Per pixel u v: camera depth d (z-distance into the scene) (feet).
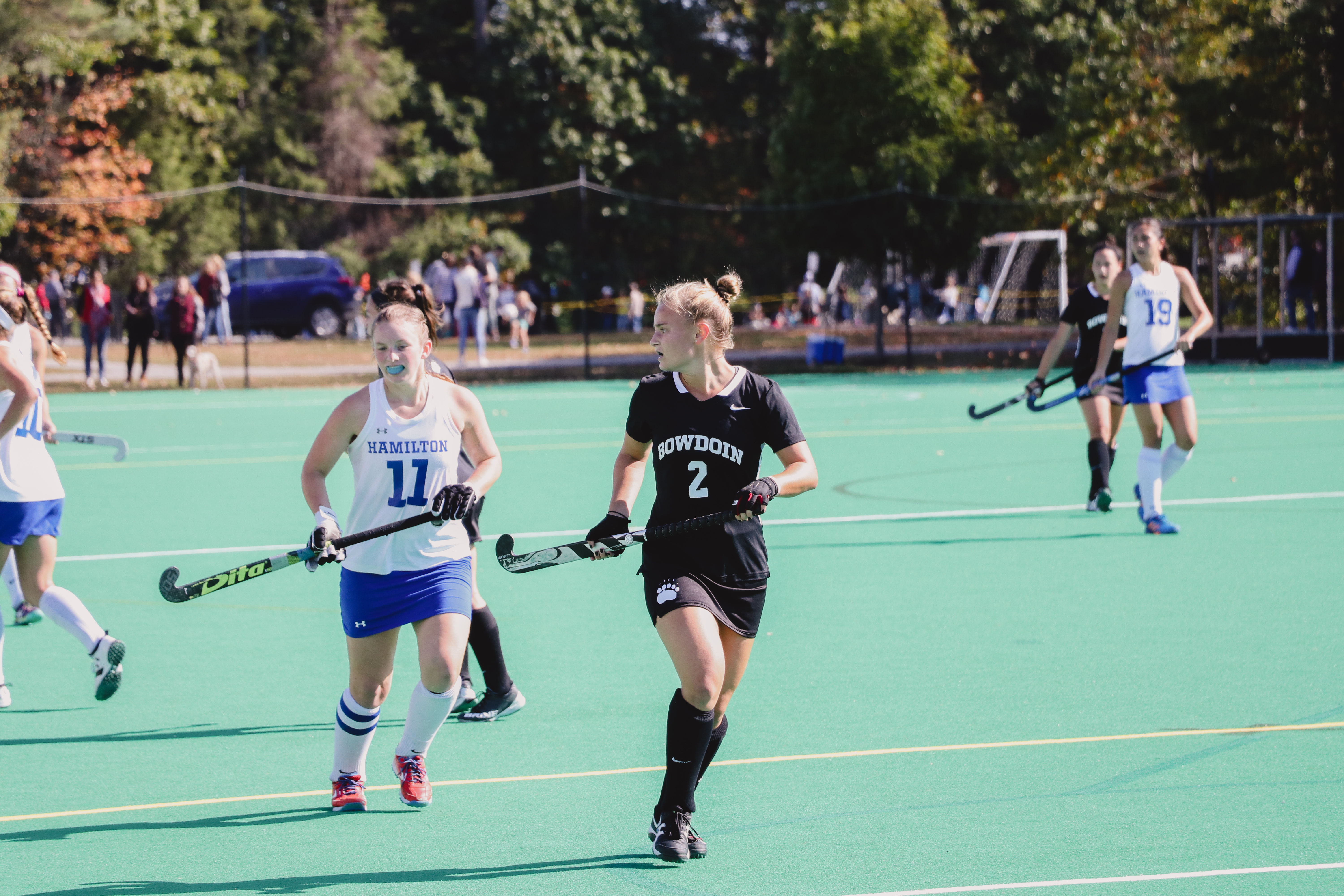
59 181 410.31
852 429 211.00
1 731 70.49
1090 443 131.64
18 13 382.22
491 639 71.72
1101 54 442.09
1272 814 56.29
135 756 66.44
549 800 59.98
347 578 59.00
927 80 335.06
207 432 223.10
